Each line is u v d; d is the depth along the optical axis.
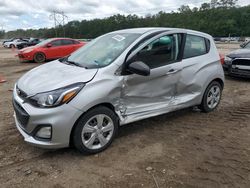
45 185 3.42
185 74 5.16
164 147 4.37
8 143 4.45
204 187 3.38
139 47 4.51
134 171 3.71
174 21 82.56
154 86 4.71
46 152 4.18
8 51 30.20
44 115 3.68
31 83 4.09
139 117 4.58
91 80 3.96
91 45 5.16
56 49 16.72
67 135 3.79
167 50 4.92
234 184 3.43
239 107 6.41
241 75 9.02
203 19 85.62
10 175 3.61
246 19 85.94
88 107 3.86
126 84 4.30
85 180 3.52
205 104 5.78
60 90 3.75
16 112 4.09
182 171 3.71
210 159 4.01
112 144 4.43
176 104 5.11
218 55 5.94
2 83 9.38
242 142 4.57
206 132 4.95
